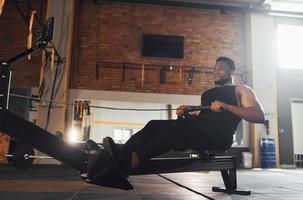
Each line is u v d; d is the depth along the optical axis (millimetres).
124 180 1479
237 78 7520
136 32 7430
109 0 7371
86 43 7246
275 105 7277
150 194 2215
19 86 6793
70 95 6961
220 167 2227
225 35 7672
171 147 1588
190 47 7492
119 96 7090
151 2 7379
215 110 1717
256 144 7020
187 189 2604
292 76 7605
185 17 7613
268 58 7457
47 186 2557
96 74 7133
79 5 7383
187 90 7301
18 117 1447
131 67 7262
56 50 6422
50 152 1487
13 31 7109
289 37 7773
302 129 7629
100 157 1427
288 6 7566
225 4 7621
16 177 3309
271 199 2031
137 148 1547
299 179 3891
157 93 7203
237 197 2107
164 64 7355
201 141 1670
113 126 9797
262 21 7590
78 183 2842
